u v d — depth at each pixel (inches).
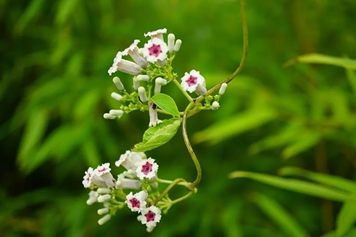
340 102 22.8
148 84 14.9
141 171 14.9
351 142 22.3
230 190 27.8
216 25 29.6
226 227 24.0
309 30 26.6
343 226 16.6
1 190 30.8
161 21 29.5
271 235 24.7
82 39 29.9
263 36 29.0
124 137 30.1
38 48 31.5
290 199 27.6
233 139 29.6
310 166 28.1
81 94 27.2
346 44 28.2
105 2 27.2
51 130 33.2
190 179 27.7
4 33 31.5
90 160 25.4
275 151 29.3
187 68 26.8
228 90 25.6
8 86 31.4
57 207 29.6
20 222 29.5
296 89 27.9
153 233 26.8
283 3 27.5
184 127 14.6
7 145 33.0
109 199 15.3
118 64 14.8
